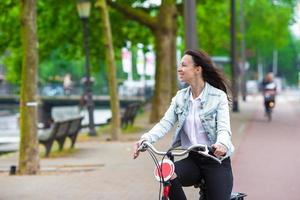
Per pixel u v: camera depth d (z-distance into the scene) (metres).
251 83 106.75
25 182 15.09
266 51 110.81
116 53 42.12
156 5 37.44
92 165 18.52
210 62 7.32
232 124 33.09
